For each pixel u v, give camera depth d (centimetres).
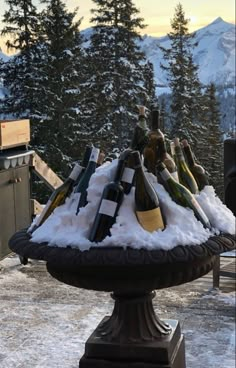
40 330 284
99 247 131
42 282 369
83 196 149
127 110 725
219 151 445
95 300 332
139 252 128
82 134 740
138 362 148
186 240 133
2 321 297
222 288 353
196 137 535
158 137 162
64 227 143
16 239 151
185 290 349
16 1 718
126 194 141
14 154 382
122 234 132
